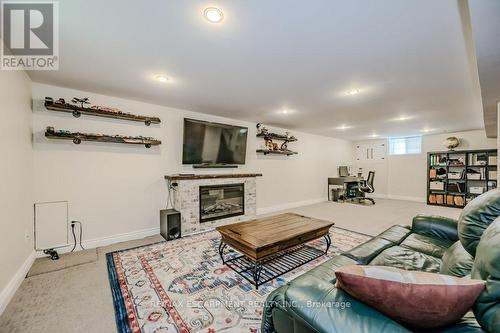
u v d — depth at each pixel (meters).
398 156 7.34
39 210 2.68
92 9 1.43
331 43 1.84
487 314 0.67
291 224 2.66
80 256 2.68
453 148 6.13
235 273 2.26
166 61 2.14
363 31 1.67
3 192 1.83
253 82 2.65
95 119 3.06
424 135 6.79
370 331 0.70
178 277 2.18
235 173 4.61
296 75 2.46
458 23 1.56
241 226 2.58
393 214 4.97
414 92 2.96
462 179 5.89
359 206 5.95
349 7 1.41
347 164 8.00
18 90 2.19
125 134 3.30
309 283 0.99
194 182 3.69
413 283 0.75
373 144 7.89
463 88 2.80
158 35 1.72
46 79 2.57
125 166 3.30
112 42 1.82
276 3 1.37
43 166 2.71
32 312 1.67
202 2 1.37
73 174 2.90
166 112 3.70
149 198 3.53
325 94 3.06
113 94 3.08
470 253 1.19
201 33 1.69
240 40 1.79
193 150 3.85
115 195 3.22
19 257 2.14
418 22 1.56
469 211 1.24
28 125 2.49
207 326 1.53
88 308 1.72
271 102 3.43
